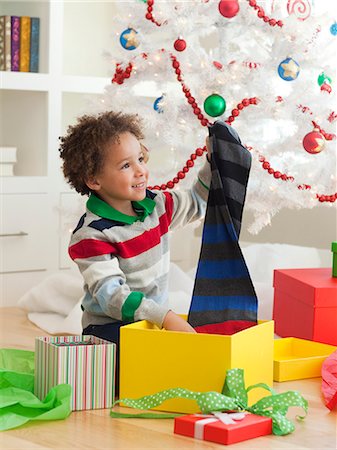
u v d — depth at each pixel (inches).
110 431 62.9
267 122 92.4
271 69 85.7
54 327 100.3
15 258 118.6
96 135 74.4
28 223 119.0
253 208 88.7
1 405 64.7
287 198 87.4
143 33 86.8
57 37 119.5
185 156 89.7
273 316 94.0
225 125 76.4
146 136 87.8
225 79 83.7
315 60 86.1
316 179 88.2
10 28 120.6
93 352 67.9
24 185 118.0
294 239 123.2
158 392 66.7
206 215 74.5
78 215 93.0
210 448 59.3
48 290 107.7
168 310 70.5
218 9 83.8
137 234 75.3
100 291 72.0
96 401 68.2
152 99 129.5
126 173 74.3
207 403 62.7
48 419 65.0
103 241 73.4
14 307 117.0
